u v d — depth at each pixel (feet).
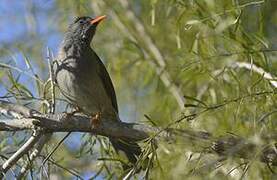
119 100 52.75
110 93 44.37
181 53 43.73
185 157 33.76
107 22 54.75
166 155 35.19
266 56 37.47
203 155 32.86
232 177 33.94
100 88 43.34
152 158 31.55
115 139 35.99
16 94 35.45
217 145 32.73
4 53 48.01
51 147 38.86
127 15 54.49
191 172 32.96
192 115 32.32
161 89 47.75
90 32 45.24
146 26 52.85
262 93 33.30
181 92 44.68
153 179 33.40
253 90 35.81
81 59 43.32
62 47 44.50
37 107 39.01
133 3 55.88
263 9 37.06
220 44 39.45
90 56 43.68
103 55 53.78
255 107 33.55
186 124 34.14
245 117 35.60
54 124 34.04
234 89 38.88
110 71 52.70
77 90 42.75
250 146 32.04
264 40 37.14
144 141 32.12
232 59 38.47
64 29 55.47
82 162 47.50
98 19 45.62
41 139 34.63
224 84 39.29
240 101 33.60
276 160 32.55
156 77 50.01
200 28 39.17
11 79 35.65
